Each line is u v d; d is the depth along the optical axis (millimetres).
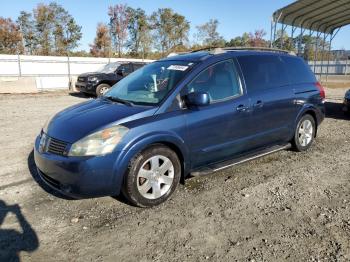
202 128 4188
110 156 3514
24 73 22516
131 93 4527
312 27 24625
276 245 3119
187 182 4609
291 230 3373
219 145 4445
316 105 6035
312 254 2973
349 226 3428
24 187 4469
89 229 3432
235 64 4777
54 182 3758
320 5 18719
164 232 3363
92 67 25219
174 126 3930
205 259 2926
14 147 6406
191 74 4258
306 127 6000
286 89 5410
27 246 3127
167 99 4012
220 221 3564
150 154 3787
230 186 4484
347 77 34562
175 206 3914
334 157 5746
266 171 5059
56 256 2980
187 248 3092
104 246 3135
